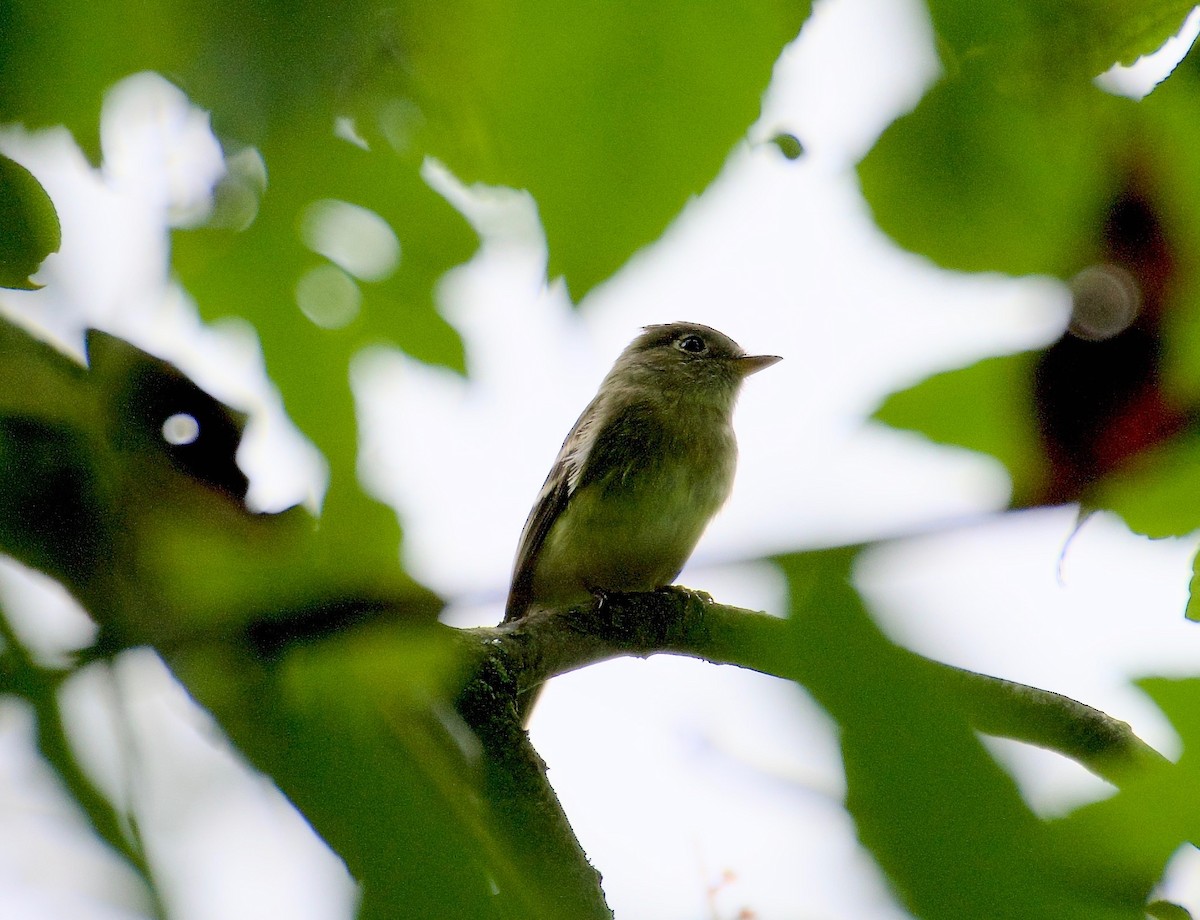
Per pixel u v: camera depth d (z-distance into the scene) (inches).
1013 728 33.5
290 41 28.8
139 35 30.6
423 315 62.8
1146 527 43.5
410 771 34.9
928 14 47.3
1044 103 47.3
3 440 39.7
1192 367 41.6
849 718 25.9
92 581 35.8
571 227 35.9
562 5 34.3
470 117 35.7
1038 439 41.3
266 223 54.6
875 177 47.6
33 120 34.2
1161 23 47.1
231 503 40.5
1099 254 44.9
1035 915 24.6
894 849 25.0
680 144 35.3
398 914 32.1
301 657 35.4
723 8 34.9
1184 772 36.2
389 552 40.4
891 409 45.3
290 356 60.9
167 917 30.0
